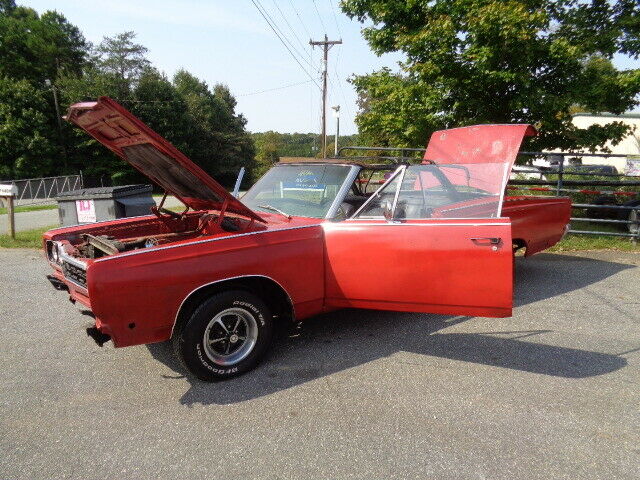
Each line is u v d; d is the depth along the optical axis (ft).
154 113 141.18
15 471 7.70
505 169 11.39
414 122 32.96
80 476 7.59
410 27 34.78
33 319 15.10
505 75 28.86
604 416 9.36
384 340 13.19
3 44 134.21
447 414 9.40
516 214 16.69
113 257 9.14
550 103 29.71
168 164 11.19
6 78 122.83
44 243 12.94
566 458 8.04
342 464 7.88
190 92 174.40
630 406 9.73
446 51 30.48
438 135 19.69
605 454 8.16
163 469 7.78
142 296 9.35
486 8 28.02
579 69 31.89
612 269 21.48
